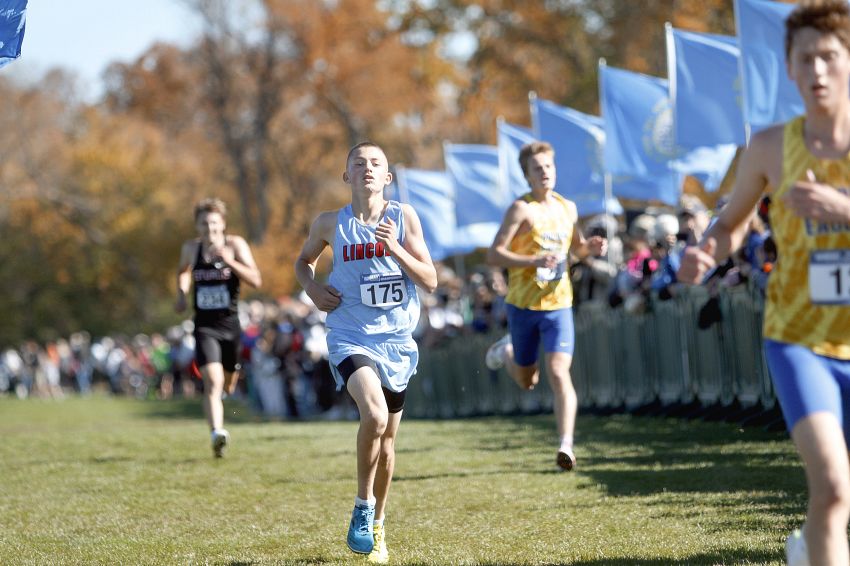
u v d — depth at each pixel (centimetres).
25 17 2261
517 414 5556
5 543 2127
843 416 1276
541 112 5381
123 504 2534
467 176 6372
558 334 2825
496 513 2202
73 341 18550
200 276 3322
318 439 3797
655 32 11462
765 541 1811
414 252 1908
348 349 1855
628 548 1822
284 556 1898
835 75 1233
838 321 1255
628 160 4944
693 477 2516
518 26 13662
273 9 17012
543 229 2822
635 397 4425
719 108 4234
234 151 18412
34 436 4412
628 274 4309
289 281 16862
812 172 1253
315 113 18025
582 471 2708
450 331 6431
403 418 6950
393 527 2116
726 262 3609
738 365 3662
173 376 12925
